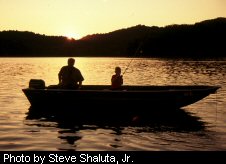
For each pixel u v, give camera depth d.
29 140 9.38
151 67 55.94
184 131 10.63
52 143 9.11
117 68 14.20
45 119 12.52
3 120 12.16
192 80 29.91
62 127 11.16
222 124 11.69
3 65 69.25
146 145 8.95
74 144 9.04
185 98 13.63
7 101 16.84
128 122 12.17
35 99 14.08
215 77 33.59
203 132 10.48
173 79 31.02
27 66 64.69
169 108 14.02
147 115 13.66
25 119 12.42
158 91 13.43
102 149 8.60
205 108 15.12
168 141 9.37
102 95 13.52
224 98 18.14
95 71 45.75
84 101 13.73
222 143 9.13
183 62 81.00
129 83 26.78
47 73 42.25
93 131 10.64
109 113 14.02
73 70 14.14
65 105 13.98
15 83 27.25
